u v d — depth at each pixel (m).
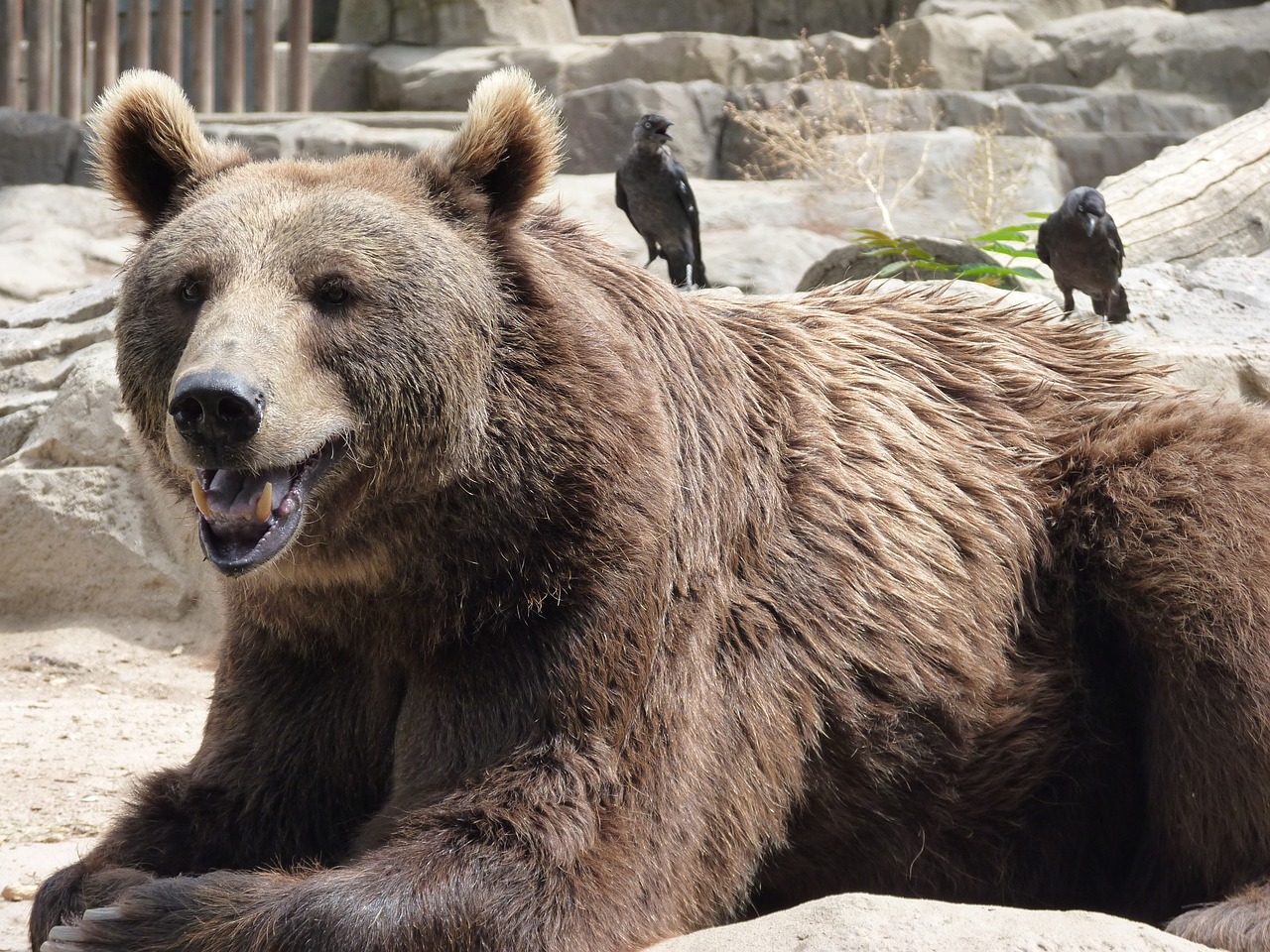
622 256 8.34
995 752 8.34
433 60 32.44
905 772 8.22
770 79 31.61
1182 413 8.98
